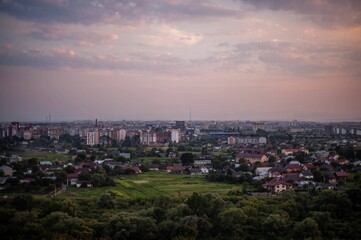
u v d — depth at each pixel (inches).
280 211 7682.1
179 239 6560.0
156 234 7076.8
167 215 7726.4
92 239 6820.9
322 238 6830.7
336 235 6958.7
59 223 7170.3
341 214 7819.9
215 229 7352.4
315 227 6909.5
